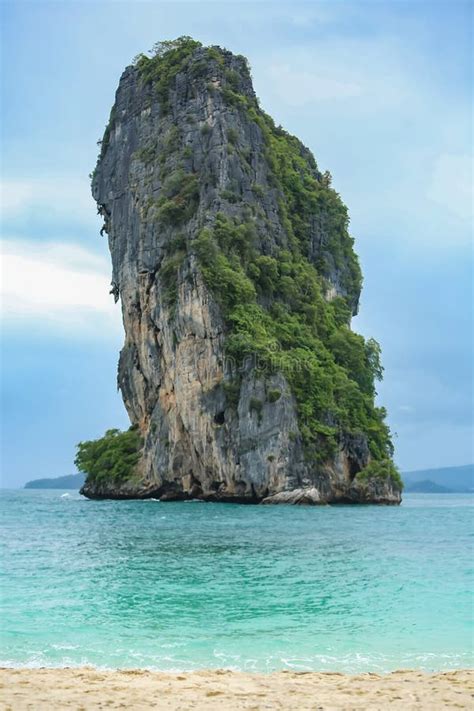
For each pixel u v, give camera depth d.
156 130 96.81
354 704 11.33
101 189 105.31
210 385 76.56
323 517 53.28
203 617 19.16
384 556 30.42
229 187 87.44
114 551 32.09
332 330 93.75
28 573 25.83
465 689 12.41
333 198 107.81
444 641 17.02
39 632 17.47
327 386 79.56
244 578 24.91
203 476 78.75
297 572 26.20
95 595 21.88
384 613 19.70
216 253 80.31
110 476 94.94
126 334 97.50
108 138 106.69
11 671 13.59
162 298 83.75
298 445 73.62
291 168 104.69
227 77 95.50
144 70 103.00
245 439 72.81
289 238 94.75
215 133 89.75
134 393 95.81
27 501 92.31
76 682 12.69
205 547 33.56
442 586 23.52
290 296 89.25
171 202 87.50
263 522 48.00
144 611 19.78
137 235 92.88
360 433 79.44
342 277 105.38
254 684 12.80
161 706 11.09
